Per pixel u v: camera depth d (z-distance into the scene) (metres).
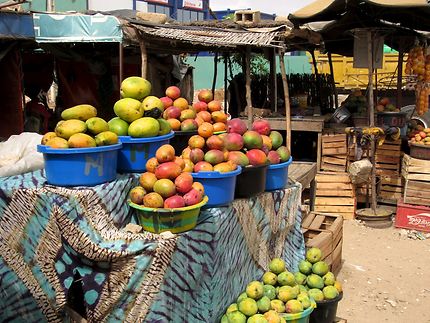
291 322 3.11
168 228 2.67
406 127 7.53
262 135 3.70
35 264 2.76
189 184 2.71
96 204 2.67
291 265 4.00
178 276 2.66
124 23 6.06
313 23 8.84
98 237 2.62
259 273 3.56
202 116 3.54
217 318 3.05
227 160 3.17
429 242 5.92
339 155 7.15
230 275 3.17
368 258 5.40
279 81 10.65
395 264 5.25
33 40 8.16
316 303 3.39
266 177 3.65
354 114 7.54
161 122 3.09
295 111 9.14
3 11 6.90
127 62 9.87
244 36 5.58
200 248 2.80
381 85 12.25
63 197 2.62
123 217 2.85
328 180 6.80
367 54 6.98
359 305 4.31
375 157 6.84
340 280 4.80
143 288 2.56
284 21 8.26
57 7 15.87
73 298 3.01
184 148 3.43
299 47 9.84
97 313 2.66
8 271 2.82
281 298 3.21
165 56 10.95
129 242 2.56
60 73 10.30
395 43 9.48
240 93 10.51
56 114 10.49
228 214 3.05
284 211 3.81
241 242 3.27
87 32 6.19
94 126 2.75
